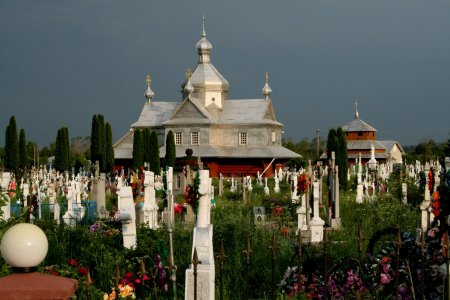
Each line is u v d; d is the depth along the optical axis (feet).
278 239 57.11
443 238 33.81
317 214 69.21
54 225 63.67
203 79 331.36
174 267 37.83
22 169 234.99
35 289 17.29
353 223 81.25
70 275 37.93
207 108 329.31
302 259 47.73
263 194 159.74
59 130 241.35
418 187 123.34
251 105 330.13
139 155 249.96
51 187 130.11
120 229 58.85
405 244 34.88
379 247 51.57
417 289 33.24
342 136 184.14
